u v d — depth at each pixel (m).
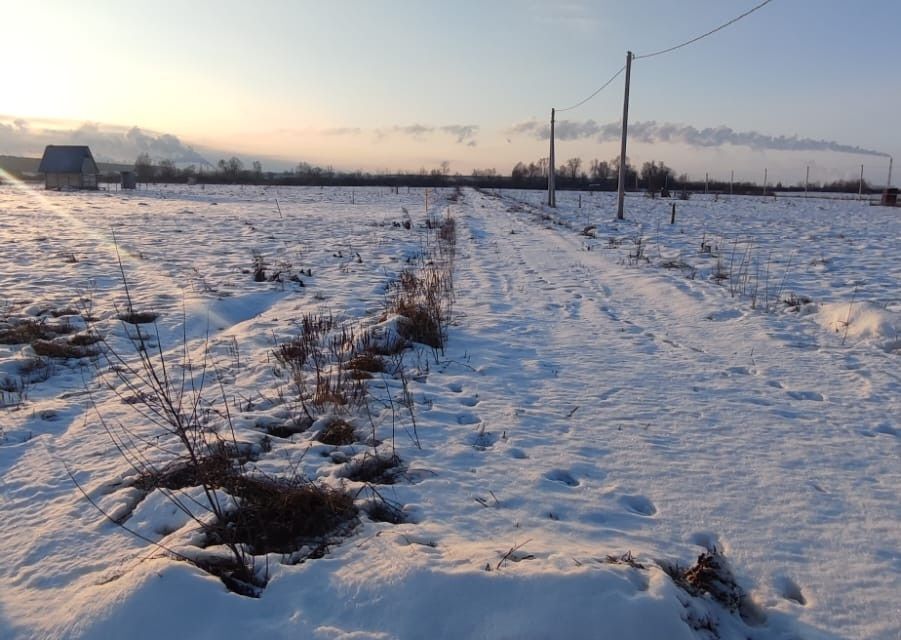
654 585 2.92
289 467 4.41
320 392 5.80
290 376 6.62
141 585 2.78
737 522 3.90
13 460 4.62
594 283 13.13
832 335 8.73
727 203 57.62
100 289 11.51
